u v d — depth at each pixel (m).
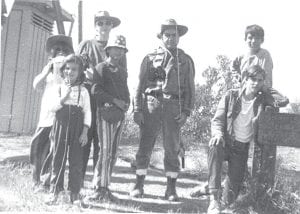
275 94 5.10
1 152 8.00
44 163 5.07
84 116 4.78
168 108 5.45
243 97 5.04
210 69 12.35
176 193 5.60
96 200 4.92
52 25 12.70
